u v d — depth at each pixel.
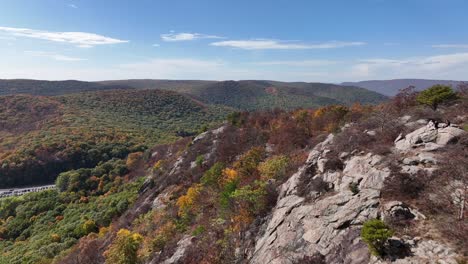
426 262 7.25
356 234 9.44
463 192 8.38
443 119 13.52
